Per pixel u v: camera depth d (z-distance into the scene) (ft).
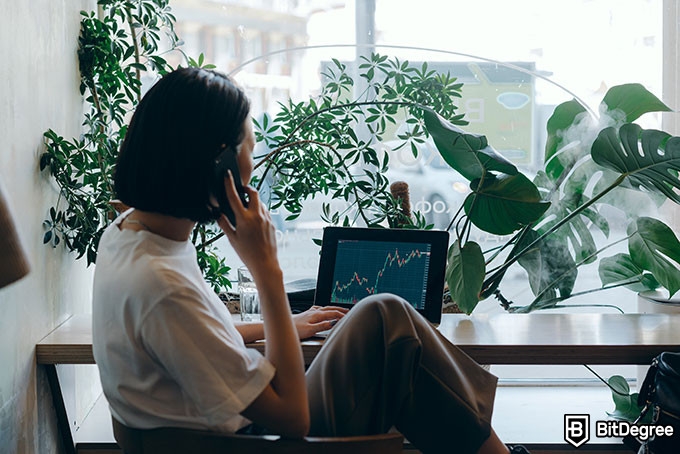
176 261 4.42
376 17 9.52
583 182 8.50
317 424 4.97
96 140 7.76
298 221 9.56
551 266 8.50
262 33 9.45
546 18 9.48
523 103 9.57
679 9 9.05
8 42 6.05
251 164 4.73
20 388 6.31
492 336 6.80
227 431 4.54
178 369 4.15
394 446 4.41
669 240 7.91
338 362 5.04
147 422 4.39
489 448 5.16
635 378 10.06
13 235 3.43
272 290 4.54
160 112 4.27
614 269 8.50
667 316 7.71
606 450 7.94
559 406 9.29
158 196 4.29
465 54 9.51
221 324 4.28
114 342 4.31
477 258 7.23
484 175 7.24
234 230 4.59
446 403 5.02
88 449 7.77
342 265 7.08
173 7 9.32
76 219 7.32
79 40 8.08
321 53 9.49
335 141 8.20
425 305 6.84
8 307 6.05
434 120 7.12
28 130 6.54
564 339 6.70
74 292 8.13
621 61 9.44
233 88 4.47
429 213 9.60
